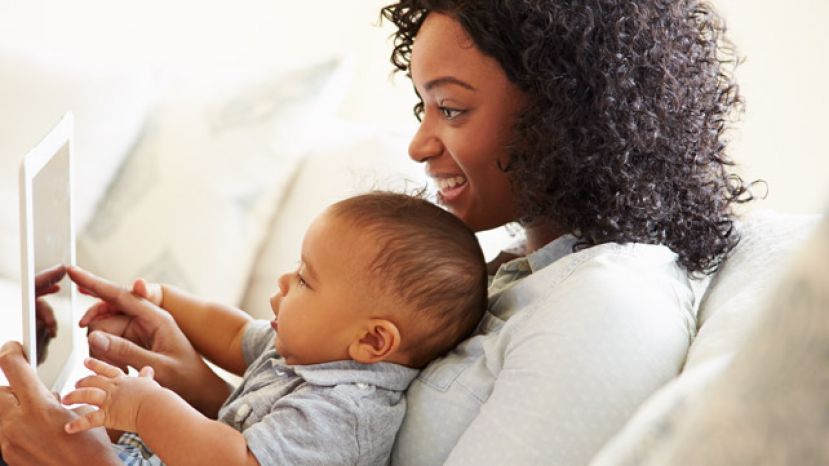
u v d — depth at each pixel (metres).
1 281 1.95
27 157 1.04
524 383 0.93
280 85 2.08
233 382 1.73
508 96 1.12
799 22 2.12
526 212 1.14
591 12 1.09
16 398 1.06
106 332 1.32
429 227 1.12
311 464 1.01
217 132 2.02
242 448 1.00
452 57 1.12
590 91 1.10
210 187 1.97
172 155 2.02
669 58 1.13
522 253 1.30
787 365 0.40
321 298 1.11
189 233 1.95
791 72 2.13
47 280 1.15
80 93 2.06
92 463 1.00
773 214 1.23
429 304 1.09
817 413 0.39
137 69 2.14
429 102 1.17
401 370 1.10
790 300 0.40
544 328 0.96
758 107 2.16
